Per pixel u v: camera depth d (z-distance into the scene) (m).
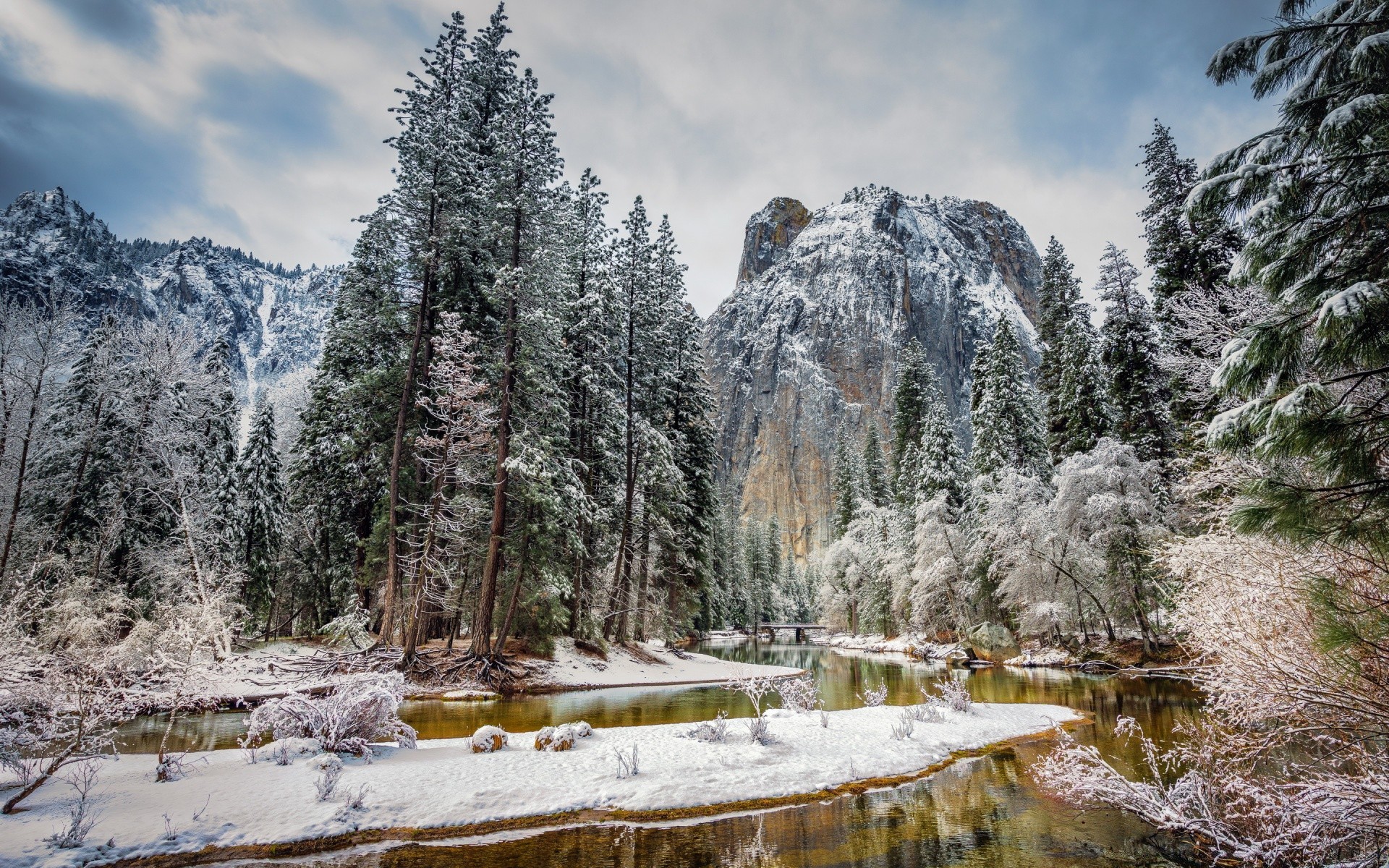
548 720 15.73
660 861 7.27
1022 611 31.70
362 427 24.19
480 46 27.59
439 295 24.81
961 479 41.72
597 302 28.19
